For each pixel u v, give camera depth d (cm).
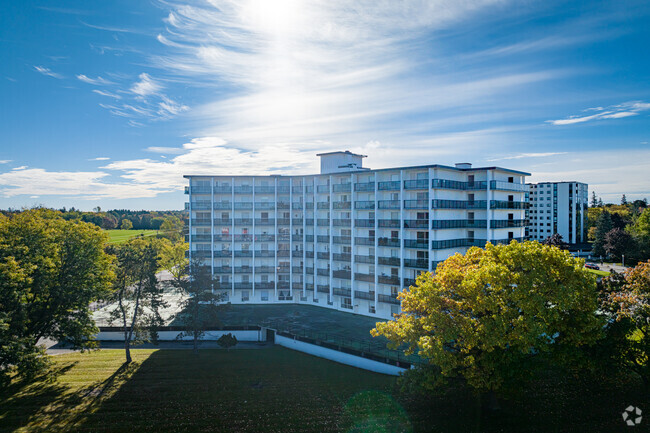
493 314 2945
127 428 3173
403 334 3319
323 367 4491
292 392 3806
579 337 2916
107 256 5134
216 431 3131
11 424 3225
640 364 3159
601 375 3241
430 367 3288
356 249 6825
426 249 5884
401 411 3384
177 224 18238
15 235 4247
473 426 3064
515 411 3238
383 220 6378
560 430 2925
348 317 6494
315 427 3175
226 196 7644
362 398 3653
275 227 7544
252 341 5638
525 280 2936
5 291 3631
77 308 4559
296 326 5928
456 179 6400
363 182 6794
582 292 2981
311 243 7425
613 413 3112
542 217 14700
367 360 4438
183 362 4672
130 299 4975
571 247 13250
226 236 7544
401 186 6141
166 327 5688
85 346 4506
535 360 3041
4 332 3597
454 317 3052
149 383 4047
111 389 3906
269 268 7531
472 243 6397
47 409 3491
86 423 3253
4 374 3750
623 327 3027
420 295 3256
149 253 4975
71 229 4719
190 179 7594
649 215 9912
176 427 3194
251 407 3509
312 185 7438
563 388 3550
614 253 10181
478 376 2938
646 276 3109
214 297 5253
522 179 7056
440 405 3450
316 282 7269
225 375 4253
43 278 4203
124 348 5306
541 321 2850
